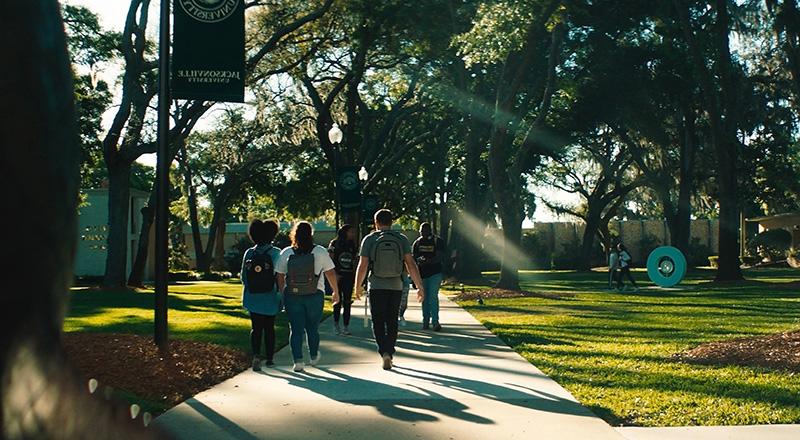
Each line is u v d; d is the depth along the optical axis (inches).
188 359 394.0
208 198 2466.8
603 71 1510.8
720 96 1565.0
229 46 384.5
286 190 2287.2
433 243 619.5
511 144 1691.7
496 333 583.8
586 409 309.3
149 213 1364.4
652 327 603.8
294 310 421.4
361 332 609.0
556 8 978.7
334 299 438.0
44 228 13.0
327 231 3147.1
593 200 2442.2
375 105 1825.8
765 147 1895.9
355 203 1133.1
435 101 1578.5
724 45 1398.9
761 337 453.7
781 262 2394.2
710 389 340.2
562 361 432.8
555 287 1379.2
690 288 1268.5
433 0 1177.4
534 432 273.9
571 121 1626.5
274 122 1772.9
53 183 13.3
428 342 537.0
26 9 13.3
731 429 272.5
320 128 1492.4
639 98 1541.6
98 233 1851.6
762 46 1509.6
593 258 2918.3
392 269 424.2
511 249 1128.8
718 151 1384.1
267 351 430.6
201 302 971.3
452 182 2348.7
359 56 1320.1
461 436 269.4
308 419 296.8
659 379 367.6
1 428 12.1
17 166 12.8
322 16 1212.5
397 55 1355.8
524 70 1099.9
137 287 1350.9
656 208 3058.6
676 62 1515.7
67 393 13.2
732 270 1384.1
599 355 453.1
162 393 333.7
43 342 12.8
